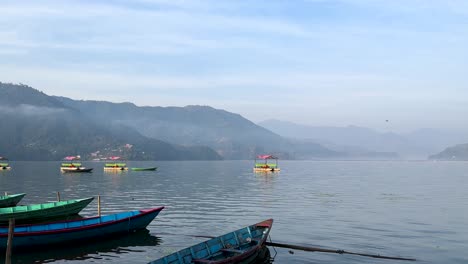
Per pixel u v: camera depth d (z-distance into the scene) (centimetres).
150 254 3036
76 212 4431
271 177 12825
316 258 2931
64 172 15262
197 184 9625
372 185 9438
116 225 3481
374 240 3447
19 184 9450
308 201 6069
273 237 3553
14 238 2959
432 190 8088
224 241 2870
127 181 10644
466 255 3014
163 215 4706
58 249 3130
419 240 3450
